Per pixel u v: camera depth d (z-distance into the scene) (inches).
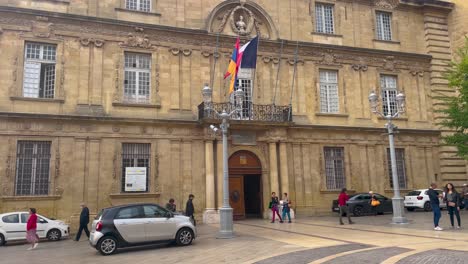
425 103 1070.4
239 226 730.2
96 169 765.3
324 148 954.7
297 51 958.4
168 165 817.5
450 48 1115.3
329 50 986.7
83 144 763.4
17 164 724.7
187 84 858.8
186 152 834.2
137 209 505.7
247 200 962.1
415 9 1109.7
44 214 722.2
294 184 903.1
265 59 930.1
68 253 500.4
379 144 997.2
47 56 776.3
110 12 826.8
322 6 1022.4
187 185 823.1
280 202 832.3
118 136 789.9
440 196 891.4
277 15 960.9
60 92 765.3
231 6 925.2
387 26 1083.3
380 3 1069.1
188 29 866.8
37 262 431.8
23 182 725.3
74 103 772.6
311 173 924.0
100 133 778.2
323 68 980.6
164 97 839.7
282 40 938.1
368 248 424.2
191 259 410.6
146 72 842.8
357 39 1029.2
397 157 1019.9
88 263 416.8
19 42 751.1
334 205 903.1
